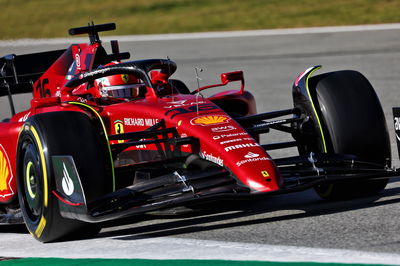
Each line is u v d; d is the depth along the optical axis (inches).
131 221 871.7
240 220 808.9
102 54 1028.5
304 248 664.4
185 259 654.5
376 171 833.5
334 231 721.0
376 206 817.5
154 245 724.7
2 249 800.9
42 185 774.5
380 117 874.8
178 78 2434.8
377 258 613.6
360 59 2527.1
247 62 2662.4
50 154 768.9
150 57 2950.3
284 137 1419.8
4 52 1926.7
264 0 4261.8
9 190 935.7
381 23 3496.6
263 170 759.1
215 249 684.1
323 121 879.7
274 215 820.0
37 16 3459.6
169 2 4335.6
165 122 853.2
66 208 751.7
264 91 2065.7
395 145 1267.2
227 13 4035.4
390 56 2541.8
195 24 3836.1
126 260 669.9
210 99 989.2
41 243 812.6
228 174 780.0
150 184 781.9
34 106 848.9
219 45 3154.5
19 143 834.8
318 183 765.3
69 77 1037.8
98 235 816.3
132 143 840.9
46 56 1246.9
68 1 3823.8
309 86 906.7
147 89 927.0
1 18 3415.4
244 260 636.1
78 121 796.0
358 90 882.8
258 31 3523.6
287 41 3125.0
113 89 954.7
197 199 721.0
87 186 771.4
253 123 992.9
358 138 860.6
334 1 4082.2
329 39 3090.6
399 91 1889.8
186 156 847.1
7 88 1206.9
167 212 847.7
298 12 3912.4
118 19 3937.0
